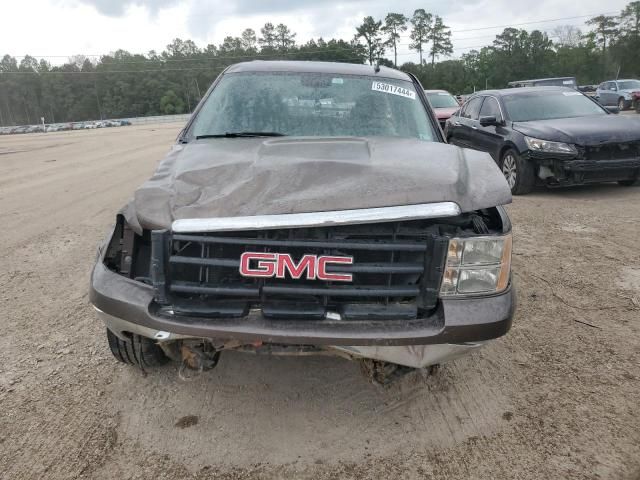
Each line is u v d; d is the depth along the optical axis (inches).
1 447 102.0
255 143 124.5
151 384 123.4
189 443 104.3
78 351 137.9
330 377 127.5
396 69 175.3
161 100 4247.0
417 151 114.7
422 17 4003.4
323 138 125.6
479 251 92.4
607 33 3555.6
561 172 299.9
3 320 155.4
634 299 168.4
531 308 163.8
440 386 124.0
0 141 1263.5
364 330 88.5
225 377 126.9
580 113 343.0
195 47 4805.6
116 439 105.1
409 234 91.4
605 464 99.0
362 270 88.3
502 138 337.1
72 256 216.4
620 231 241.3
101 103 4456.2
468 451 102.8
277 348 94.3
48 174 475.8
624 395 119.5
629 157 299.4
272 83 152.3
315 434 107.3
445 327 89.4
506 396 120.1
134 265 101.0
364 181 94.3
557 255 211.8
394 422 111.3
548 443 104.8
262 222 87.1
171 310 92.9
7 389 120.4
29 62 4862.2
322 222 87.0
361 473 97.1
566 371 129.5
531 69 3622.0
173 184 100.2
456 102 622.2
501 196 95.3
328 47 3757.4
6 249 226.5
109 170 500.7
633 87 1013.8
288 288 88.5
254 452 102.2
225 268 91.4
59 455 100.3
